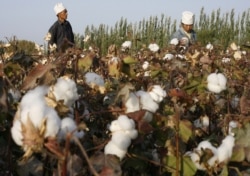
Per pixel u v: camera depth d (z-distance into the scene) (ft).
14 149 6.33
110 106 6.52
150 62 11.36
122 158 5.48
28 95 4.42
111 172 4.34
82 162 4.93
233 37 67.21
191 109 8.19
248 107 7.24
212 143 6.81
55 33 27.20
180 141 6.25
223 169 5.79
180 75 9.11
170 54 12.34
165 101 7.45
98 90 7.24
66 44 7.72
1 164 6.02
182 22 24.67
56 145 4.01
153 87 6.30
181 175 6.03
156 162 5.91
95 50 9.51
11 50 10.61
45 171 5.68
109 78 8.46
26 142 3.97
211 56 11.50
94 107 7.04
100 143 5.82
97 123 6.95
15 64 7.59
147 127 5.58
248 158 5.86
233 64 12.09
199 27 71.05
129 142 5.40
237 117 7.00
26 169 5.57
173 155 6.17
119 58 7.35
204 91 8.38
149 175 6.25
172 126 6.24
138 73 10.78
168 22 66.49
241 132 5.93
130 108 5.98
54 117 4.04
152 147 6.37
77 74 7.41
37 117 3.99
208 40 56.24
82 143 5.45
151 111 6.06
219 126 7.72
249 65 12.78
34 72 5.75
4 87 5.98
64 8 27.58
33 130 3.95
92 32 49.03
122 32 51.31
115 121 5.48
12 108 6.44
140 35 58.85
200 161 5.86
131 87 5.99
